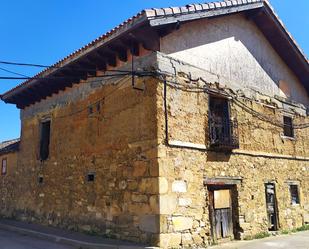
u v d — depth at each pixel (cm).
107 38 923
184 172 898
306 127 1476
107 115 1027
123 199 925
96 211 1015
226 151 1035
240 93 1155
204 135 977
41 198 1283
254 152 1154
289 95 1427
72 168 1145
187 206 885
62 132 1227
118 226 929
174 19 884
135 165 904
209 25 1095
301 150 1406
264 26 1310
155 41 912
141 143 896
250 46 1262
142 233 853
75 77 1120
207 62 1054
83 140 1113
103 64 1052
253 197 1109
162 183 839
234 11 1098
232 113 1094
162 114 878
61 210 1165
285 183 1272
